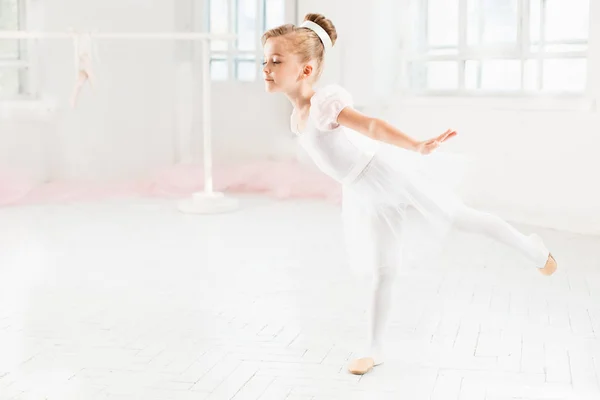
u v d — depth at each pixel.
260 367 2.87
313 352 3.02
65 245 4.82
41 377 2.77
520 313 3.49
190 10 6.72
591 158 5.08
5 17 6.36
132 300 3.70
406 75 6.24
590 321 3.38
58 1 6.40
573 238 5.00
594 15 4.98
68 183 6.47
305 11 6.57
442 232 2.86
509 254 4.60
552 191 5.30
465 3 5.82
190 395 2.61
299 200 6.36
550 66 5.46
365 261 2.98
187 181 6.52
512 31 5.62
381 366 2.88
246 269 4.26
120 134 6.71
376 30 6.12
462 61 5.88
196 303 3.65
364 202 2.80
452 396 2.60
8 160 6.33
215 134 6.90
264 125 6.89
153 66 6.70
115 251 4.67
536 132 5.34
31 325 3.33
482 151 5.64
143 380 2.74
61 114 6.53
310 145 2.76
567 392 2.63
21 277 4.08
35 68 6.45
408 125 6.08
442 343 3.12
